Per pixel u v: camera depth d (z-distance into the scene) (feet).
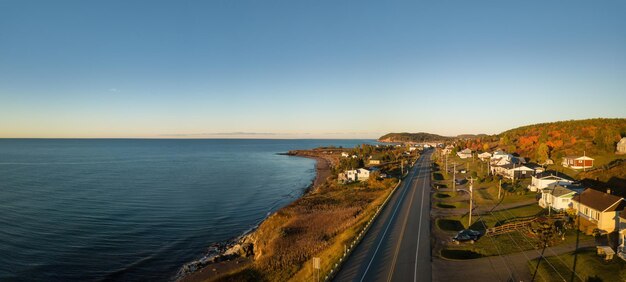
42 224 224.94
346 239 147.33
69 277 151.12
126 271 158.30
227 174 499.51
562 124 504.02
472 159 472.03
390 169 421.18
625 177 201.05
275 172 531.91
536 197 204.33
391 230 161.17
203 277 148.87
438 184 301.84
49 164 606.55
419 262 120.98
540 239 128.98
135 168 564.30
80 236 203.92
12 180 404.98
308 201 261.44
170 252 182.09
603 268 100.83
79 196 319.06
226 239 204.64
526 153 406.00
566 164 288.10
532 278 103.81
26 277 149.07
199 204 297.12
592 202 145.28
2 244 184.65
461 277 107.24
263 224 210.59
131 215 255.29
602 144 313.53
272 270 131.34
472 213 186.80
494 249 128.36
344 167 436.76
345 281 107.14
